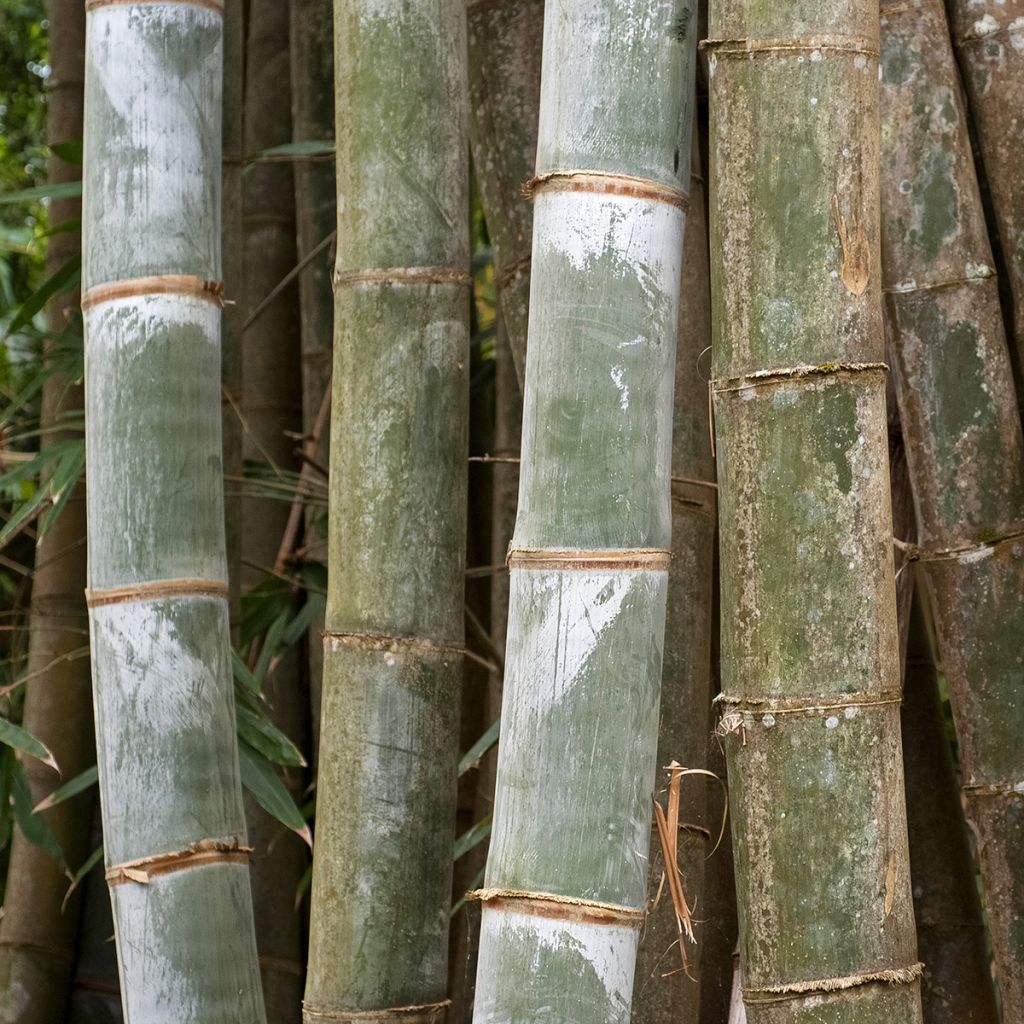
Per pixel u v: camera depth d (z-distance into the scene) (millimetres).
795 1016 3016
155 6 3352
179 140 3344
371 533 3406
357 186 3443
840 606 3047
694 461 3512
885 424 3086
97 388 3320
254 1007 3301
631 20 3094
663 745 3430
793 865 3035
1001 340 3467
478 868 4215
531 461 3072
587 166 3070
